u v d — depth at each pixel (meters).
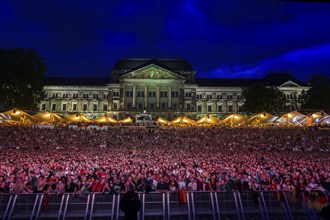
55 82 140.50
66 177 21.22
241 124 85.69
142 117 101.06
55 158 33.53
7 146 51.00
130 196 11.38
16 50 78.81
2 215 13.95
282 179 21.59
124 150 46.94
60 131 65.94
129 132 68.50
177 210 15.29
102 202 14.84
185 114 129.88
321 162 31.86
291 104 134.50
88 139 60.12
